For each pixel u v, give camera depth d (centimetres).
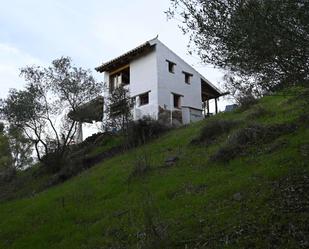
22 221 1427
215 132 1777
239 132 1495
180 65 3244
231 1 659
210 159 1420
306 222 753
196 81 3369
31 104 2473
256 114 1800
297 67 638
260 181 1036
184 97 3191
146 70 3089
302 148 1173
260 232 777
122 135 2441
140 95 3084
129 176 1545
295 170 1022
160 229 899
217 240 812
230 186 1073
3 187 2652
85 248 1024
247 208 905
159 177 1437
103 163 2130
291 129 1391
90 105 2631
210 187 1149
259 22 624
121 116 2472
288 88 694
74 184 1809
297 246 689
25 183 2562
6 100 2478
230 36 672
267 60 654
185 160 1571
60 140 2605
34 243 1166
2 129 2814
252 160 1257
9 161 3038
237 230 819
